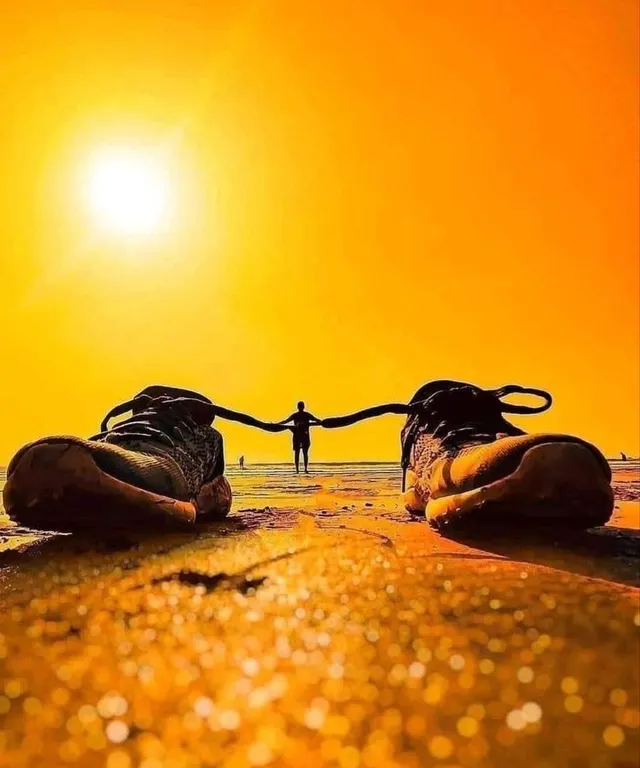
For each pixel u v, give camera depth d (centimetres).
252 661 19
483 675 18
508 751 14
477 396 47
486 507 35
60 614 24
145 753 14
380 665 18
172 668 19
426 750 14
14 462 35
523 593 26
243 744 14
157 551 34
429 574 29
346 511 55
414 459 48
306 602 25
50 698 17
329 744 14
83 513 35
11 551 36
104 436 43
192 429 46
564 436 35
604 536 38
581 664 18
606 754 14
